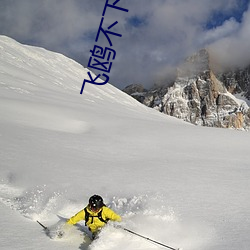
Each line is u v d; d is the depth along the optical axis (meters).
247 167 13.67
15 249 5.00
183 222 6.46
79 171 11.23
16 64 81.06
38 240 5.47
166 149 18.45
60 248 5.25
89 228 5.84
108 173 11.27
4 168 10.78
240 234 5.87
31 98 38.78
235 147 20.28
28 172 10.55
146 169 12.32
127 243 5.39
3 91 38.62
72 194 8.48
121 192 8.88
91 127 25.86
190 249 5.32
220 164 14.16
